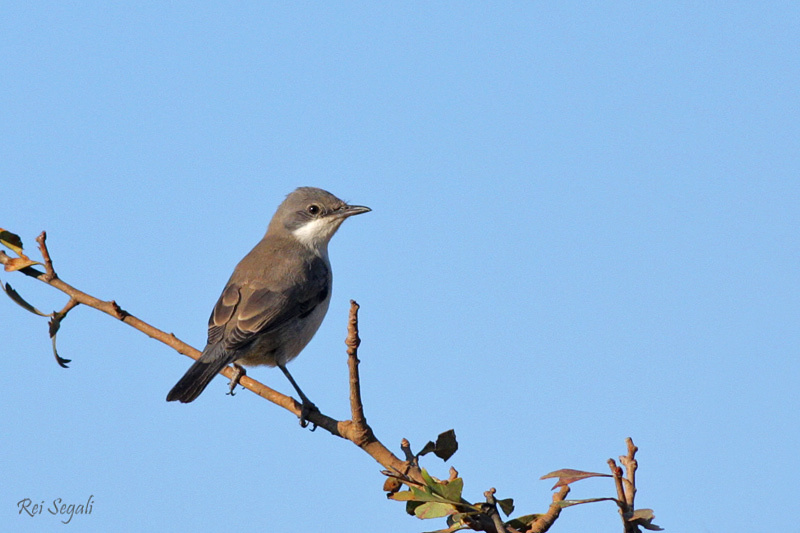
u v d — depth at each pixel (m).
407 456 8.19
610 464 6.57
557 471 6.69
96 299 10.90
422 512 7.05
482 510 7.00
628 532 6.38
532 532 6.72
